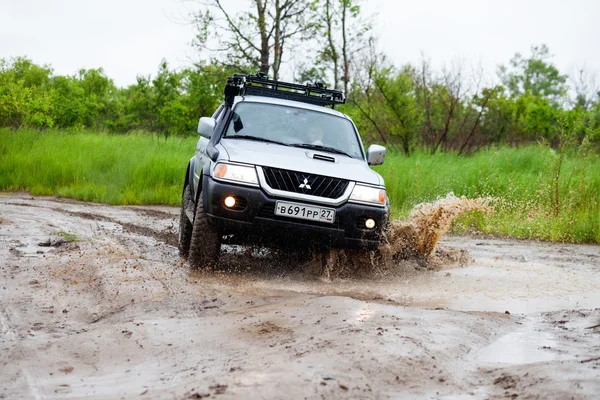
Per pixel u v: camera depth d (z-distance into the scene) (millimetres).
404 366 3818
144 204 16250
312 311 5281
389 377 3652
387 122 25734
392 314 5191
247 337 4652
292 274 7449
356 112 25969
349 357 3861
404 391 3498
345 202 7000
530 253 10523
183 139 26562
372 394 3406
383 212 7160
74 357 4336
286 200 6875
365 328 4543
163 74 36219
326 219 6934
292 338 4508
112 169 18344
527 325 5285
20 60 34312
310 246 7301
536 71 78000
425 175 17516
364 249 7160
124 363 4219
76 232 9969
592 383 3537
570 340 4734
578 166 17703
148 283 6332
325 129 8195
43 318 5363
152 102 36625
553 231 12859
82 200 16188
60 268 7051
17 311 5512
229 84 8938
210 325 5020
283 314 5258
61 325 5191
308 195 6895
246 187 6855
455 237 12336
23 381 3883
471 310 6012
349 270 7637
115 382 3855
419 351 4105
